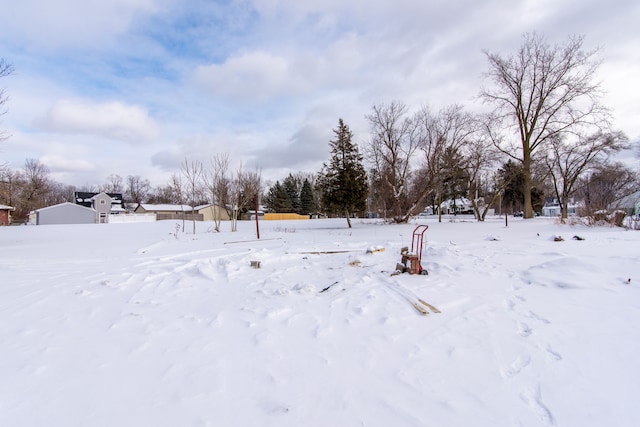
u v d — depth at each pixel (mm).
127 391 2600
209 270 6895
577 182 29328
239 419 2252
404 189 25234
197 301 4949
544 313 4070
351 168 22266
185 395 2537
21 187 26516
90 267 7465
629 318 3811
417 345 3332
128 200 76812
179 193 21562
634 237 11172
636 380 2621
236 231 19047
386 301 4719
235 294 5309
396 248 9664
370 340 3477
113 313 4414
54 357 3176
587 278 5379
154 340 3551
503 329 3658
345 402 2428
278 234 16375
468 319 3979
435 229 17750
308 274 6648
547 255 7941
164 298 5113
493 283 5586
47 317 4266
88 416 2299
